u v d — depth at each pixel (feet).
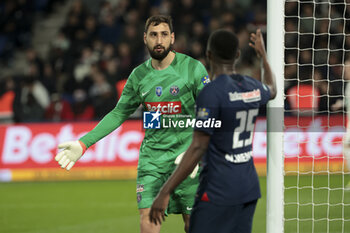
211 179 38.78
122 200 100.99
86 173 124.26
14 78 163.84
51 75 157.48
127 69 159.84
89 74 151.74
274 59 50.78
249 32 157.38
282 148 51.06
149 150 53.93
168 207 54.49
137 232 77.56
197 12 173.37
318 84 133.18
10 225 83.15
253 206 40.29
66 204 98.53
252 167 40.24
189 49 159.53
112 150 124.88
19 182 123.65
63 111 140.56
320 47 148.05
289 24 150.92
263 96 40.88
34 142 125.29
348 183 100.94
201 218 38.99
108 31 174.81
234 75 39.58
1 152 125.49
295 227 76.13
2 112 140.77
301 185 106.42
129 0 180.14
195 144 37.60
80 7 179.93
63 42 173.78
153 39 51.83
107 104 139.95
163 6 173.37
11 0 198.39
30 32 195.62
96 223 83.35
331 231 74.23
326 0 154.81
